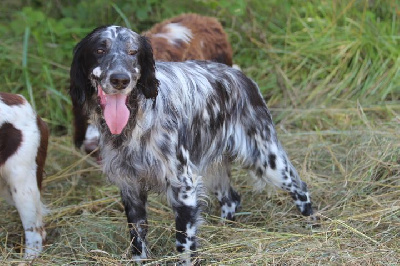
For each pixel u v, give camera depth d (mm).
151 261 7320
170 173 6953
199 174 7531
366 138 9766
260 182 8164
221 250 7141
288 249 7012
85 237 7855
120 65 6371
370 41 11984
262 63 12000
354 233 7406
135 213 7352
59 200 9055
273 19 12914
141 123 6754
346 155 9484
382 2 12953
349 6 12406
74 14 12531
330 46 12031
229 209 8438
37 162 7738
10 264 7137
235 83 7754
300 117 10867
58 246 7621
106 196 9055
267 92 11633
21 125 7598
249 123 7875
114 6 12008
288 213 8422
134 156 6902
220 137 7621
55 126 11102
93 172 9750
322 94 11422
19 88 11648
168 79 7031
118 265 6891
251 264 6770
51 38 11891
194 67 7512
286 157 8133
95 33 6598
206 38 10383
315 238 7250
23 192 7582
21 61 11734
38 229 7707
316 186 8883
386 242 7223
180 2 12633
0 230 8266
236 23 12555
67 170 9633
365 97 11250
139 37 6617
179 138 6992
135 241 7375
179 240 7113
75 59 6742
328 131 10227
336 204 8438
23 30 11695
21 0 13234
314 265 6719
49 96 11289
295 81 11836
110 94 6438
